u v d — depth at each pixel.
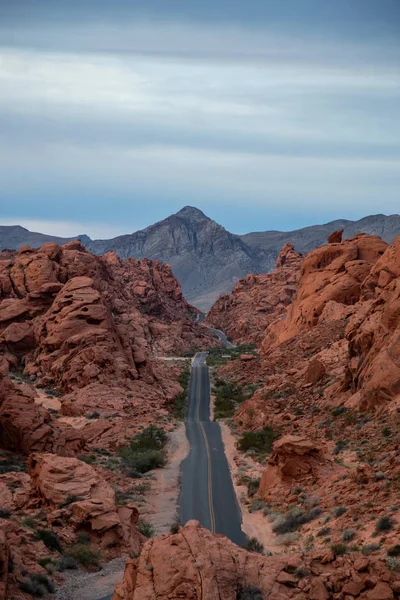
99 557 31.47
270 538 35.25
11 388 54.91
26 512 34.78
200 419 83.31
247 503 43.91
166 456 60.56
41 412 55.41
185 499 45.91
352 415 54.84
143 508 43.47
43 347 100.56
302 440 43.34
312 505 36.78
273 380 80.38
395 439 44.72
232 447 64.19
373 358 58.53
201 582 20.36
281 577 20.86
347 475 39.00
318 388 70.12
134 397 84.44
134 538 34.31
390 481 34.41
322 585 20.31
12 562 26.81
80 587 27.55
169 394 95.25
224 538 22.72
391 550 23.38
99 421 71.81
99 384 86.31
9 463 47.56
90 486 36.25
